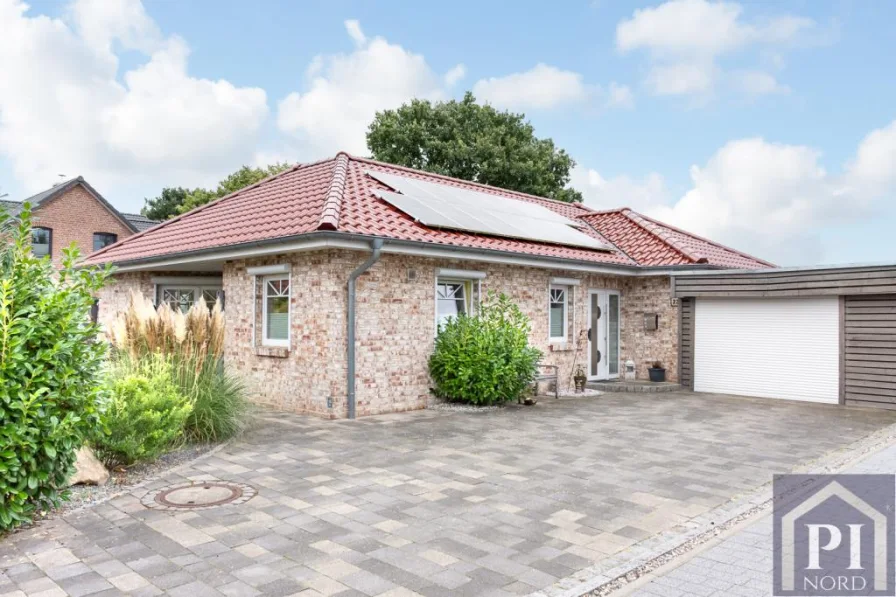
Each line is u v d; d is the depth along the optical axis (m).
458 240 12.25
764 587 4.39
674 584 4.45
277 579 4.40
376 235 10.49
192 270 15.29
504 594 4.22
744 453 8.52
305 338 11.27
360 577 4.46
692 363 15.78
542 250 14.23
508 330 12.33
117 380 7.71
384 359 11.41
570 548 5.08
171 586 4.25
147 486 6.66
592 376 16.45
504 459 8.02
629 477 7.23
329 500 6.23
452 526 5.55
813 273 13.67
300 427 9.95
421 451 8.41
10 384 5.11
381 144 33.56
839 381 13.48
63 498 5.74
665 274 16.27
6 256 5.75
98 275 6.30
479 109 34.12
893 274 12.59
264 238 10.88
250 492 6.46
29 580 4.33
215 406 8.84
